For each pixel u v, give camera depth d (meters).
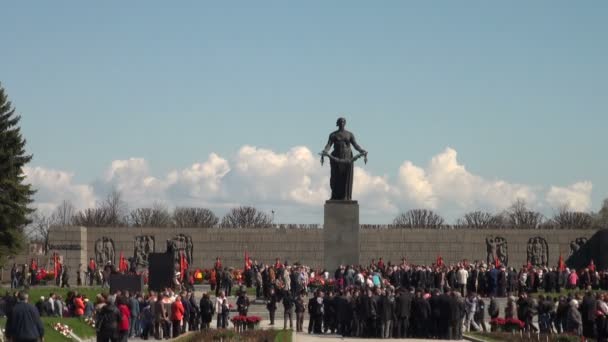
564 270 81.38
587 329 54.22
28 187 99.00
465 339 56.06
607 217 190.50
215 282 84.44
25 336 33.44
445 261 112.12
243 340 51.22
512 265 111.88
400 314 56.88
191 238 112.38
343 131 80.38
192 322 60.75
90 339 53.28
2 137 100.38
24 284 88.44
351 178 79.88
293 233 112.56
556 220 194.88
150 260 70.00
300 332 61.22
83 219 197.50
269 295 71.50
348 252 79.25
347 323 57.88
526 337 54.41
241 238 112.44
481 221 198.62
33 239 195.25
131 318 57.06
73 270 108.81
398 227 113.25
